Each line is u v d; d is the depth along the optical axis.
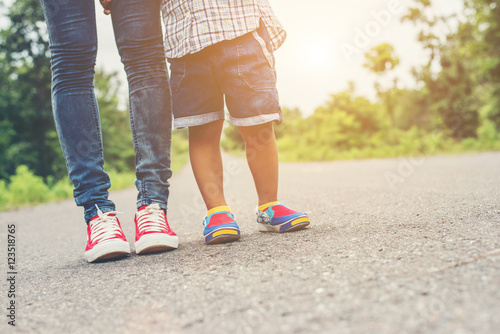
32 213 4.93
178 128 1.53
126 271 1.25
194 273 1.12
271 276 0.99
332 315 0.72
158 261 1.34
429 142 13.74
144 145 1.55
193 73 1.49
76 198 1.53
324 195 3.09
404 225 1.47
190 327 0.75
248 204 3.12
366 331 0.64
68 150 1.52
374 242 1.23
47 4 1.48
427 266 0.92
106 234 1.47
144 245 1.48
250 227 1.89
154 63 1.56
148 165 1.55
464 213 1.59
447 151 12.69
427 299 0.74
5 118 17.64
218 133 1.60
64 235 2.61
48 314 0.92
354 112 28.80
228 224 1.52
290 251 1.23
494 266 0.86
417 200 2.21
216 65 1.46
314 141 24.05
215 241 1.51
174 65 1.52
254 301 0.84
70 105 1.51
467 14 15.60
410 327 0.64
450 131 18.44
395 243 1.18
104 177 1.56
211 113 1.52
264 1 1.57
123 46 1.55
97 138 1.55
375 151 16.25
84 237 2.40
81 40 1.49
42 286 1.20
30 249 2.12
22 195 6.99
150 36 1.55
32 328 0.84
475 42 15.58
